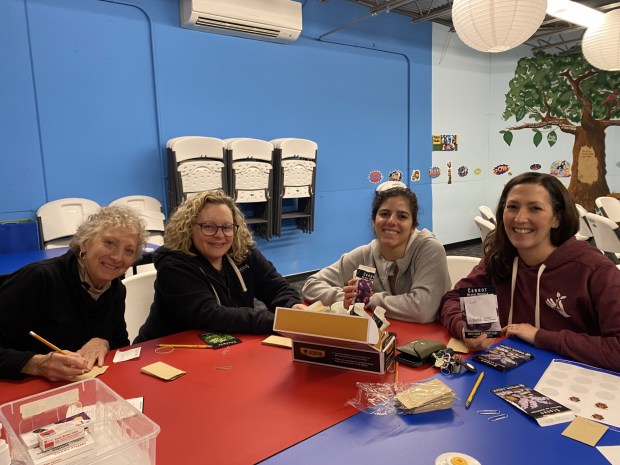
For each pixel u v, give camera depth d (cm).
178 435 90
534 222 147
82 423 83
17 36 333
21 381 119
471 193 709
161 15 397
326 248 541
